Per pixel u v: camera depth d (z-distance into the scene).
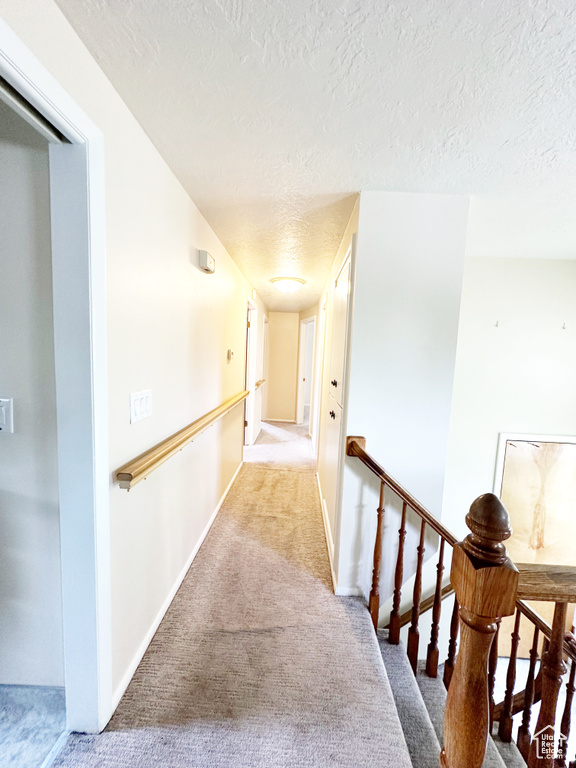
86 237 0.92
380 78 0.94
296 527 2.43
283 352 6.30
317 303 4.76
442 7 0.75
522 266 2.68
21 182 0.98
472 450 2.78
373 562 1.67
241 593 1.73
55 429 1.05
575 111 1.04
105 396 1.02
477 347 2.73
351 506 1.72
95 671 1.04
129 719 1.10
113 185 1.03
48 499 1.08
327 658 1.36
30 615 1.13
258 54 0.88
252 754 1.02
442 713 1.53
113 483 1.10
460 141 1.21
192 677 1.26
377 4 0.75
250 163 1.38
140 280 1.23
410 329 1.64
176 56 0.89
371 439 1.69
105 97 0.97
